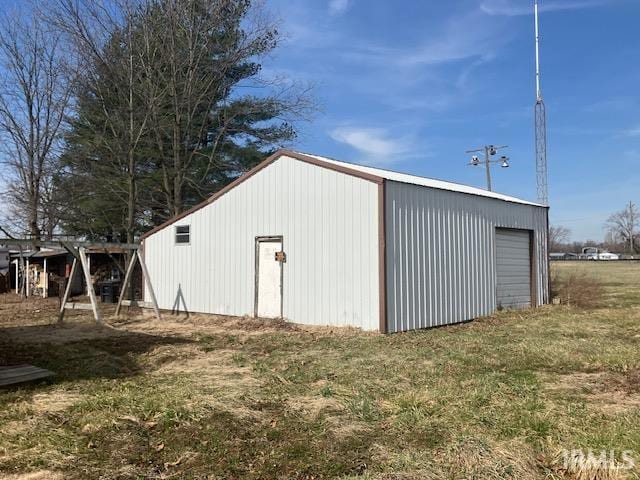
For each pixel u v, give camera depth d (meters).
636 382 6.48
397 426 4.95
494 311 14.48
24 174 21.81
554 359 7.89
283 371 7.41
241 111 21.73
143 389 6.41
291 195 12.37
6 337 11.17
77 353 9.06
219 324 12.88
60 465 4.14
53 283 22.75
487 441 4.42
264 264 12.92
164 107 21.56
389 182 10.95
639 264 56.78
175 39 20.31
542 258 17.34
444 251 12.52
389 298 10.74
